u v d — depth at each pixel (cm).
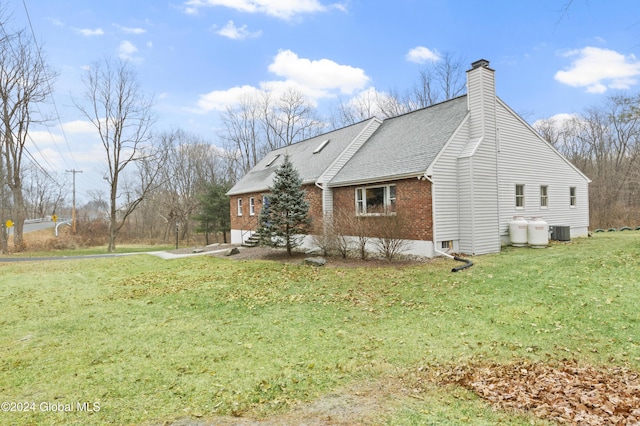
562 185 1670
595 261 927
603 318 589
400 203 1320
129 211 2686
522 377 422
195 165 4116
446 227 1237
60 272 1266
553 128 3509
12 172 2609
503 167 1415
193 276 1109
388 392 391
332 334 579
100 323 665
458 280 875
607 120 2812
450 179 1254
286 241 1441
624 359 460
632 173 2903
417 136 1446
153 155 2855
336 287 881
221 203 3108
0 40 2309
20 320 695
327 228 1352
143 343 555
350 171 1573
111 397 387
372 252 1334
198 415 348
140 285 1009
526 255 1152
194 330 615
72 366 472
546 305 666
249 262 1333
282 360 481
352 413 346
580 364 453
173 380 425
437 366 457
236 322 655
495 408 352
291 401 373
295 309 726
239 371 448
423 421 328
